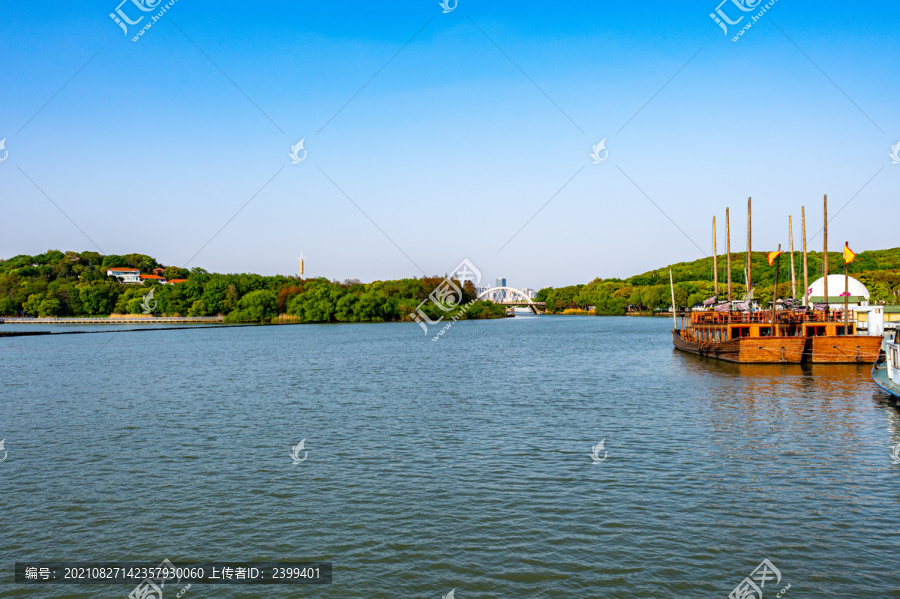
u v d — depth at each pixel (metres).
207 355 88.62
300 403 45.91
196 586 18.52
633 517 22.66
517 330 166.75
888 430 34.97
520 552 20.16
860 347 63.12
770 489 25.28
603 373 63.69
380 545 20.77
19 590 18.38
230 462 29.81
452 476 27.42
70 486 26.45
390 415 40.97
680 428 36.19
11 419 40.25
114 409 43.69
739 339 66.06
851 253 64.50
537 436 34.62
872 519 22.23
